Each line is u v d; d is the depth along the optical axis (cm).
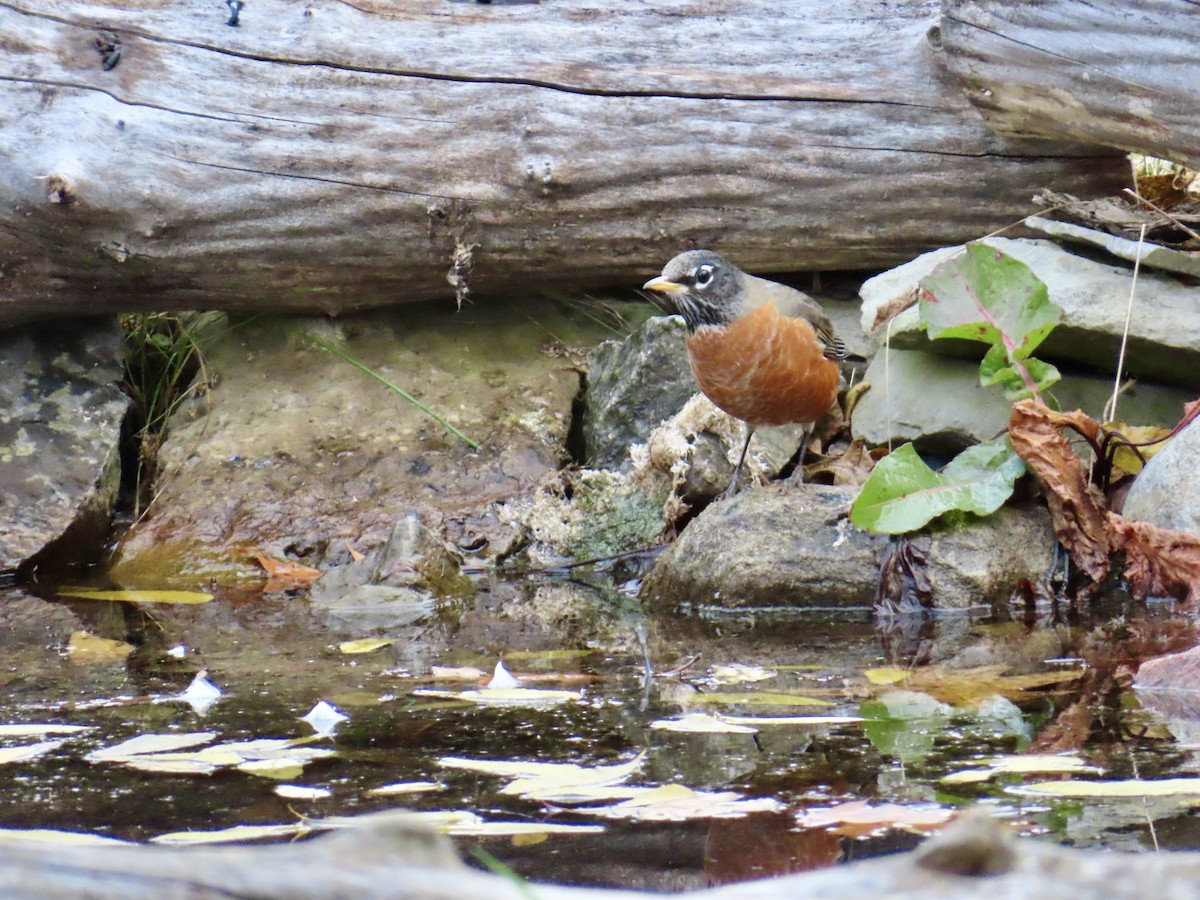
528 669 733
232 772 539
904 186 1104
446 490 1123
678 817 466
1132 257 970
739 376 949
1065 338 980
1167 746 535
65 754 569
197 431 1177
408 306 1267
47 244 1084
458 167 1098
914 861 217
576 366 1234
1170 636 762
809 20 1112
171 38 1077
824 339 983
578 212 1118
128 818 480
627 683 691
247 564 1066
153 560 1075
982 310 937
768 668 720
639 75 1098
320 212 1100
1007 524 905
